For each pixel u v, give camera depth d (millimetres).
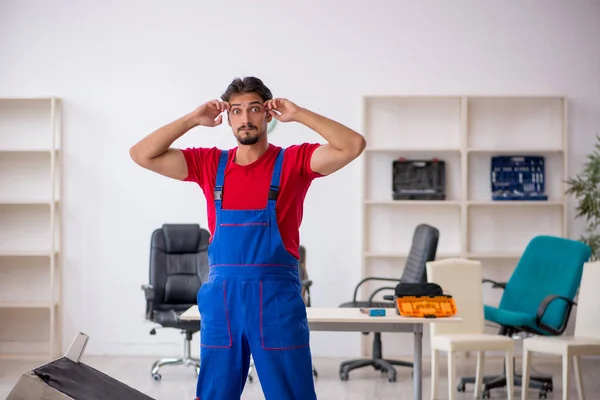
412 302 4570
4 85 7094
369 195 7141
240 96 2924
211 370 2928
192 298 6383
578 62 7066
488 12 7070
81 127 7090
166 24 7074
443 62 7078
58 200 7055
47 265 7137
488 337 5285
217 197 2955
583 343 5105
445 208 7137
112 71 7090
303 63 7070
